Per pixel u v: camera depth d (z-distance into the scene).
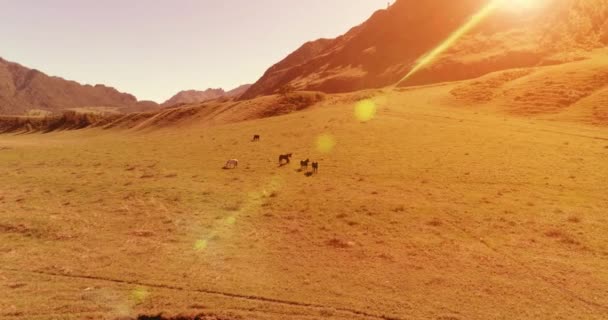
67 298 16.42
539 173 33.12
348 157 43.81
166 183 37.22
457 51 154.25
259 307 15.66
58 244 22.61
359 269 18.86
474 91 76.06
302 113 84.25
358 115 70.19
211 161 47.44
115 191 34.81
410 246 21.31
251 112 105.69
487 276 17.81
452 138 48.25
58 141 113.69
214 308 15.62
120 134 125.19
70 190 35.84
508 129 50.62
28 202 31.94
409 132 53.44
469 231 22.95
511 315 14.80
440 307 15.44
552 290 16.42
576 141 42.41
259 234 23.73
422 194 30.28
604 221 23.06
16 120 198.50
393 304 15.71
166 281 17.86
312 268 19.06
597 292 16.09
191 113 126.00
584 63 74.44
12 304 15.88
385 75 170.12
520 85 71.44
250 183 36.25
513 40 144.75
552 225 23.02
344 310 15.38
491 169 35.22
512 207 26.28
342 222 25.27
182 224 25.75
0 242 23.05
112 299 16.33
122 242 22.78
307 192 32.31
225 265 19.53
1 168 50.38
